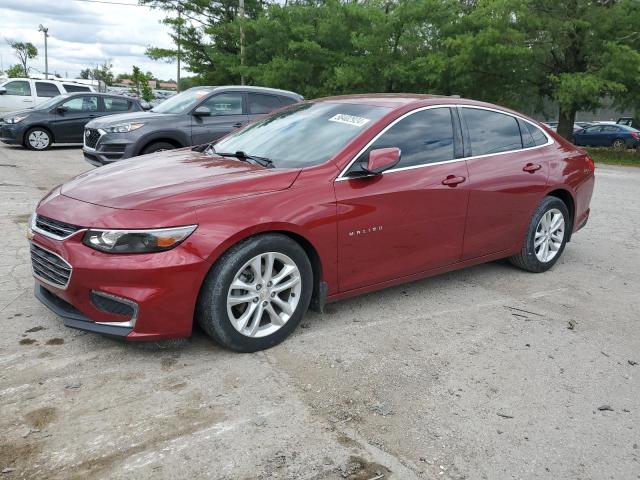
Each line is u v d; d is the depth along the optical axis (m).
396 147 4.07
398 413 2.95
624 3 20.78
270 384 3.17
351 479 2.44
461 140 4.60
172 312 3.18
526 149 5.17
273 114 4.99
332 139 4.07
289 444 2.65
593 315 4.46
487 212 4.71
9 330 3.71
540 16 21.73
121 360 3.37
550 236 5.43
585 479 2.52
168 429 2.72
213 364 3.37
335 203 3.70
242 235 3.30
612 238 7.16
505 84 24.09
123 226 3.11
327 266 3.75
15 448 2.54
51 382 3.10
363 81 24.97
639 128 32.91
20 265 5.02
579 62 22.42
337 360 3.48
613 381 3.40
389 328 4.00
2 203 7.57
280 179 3.60
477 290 4.91
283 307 3.61
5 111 19.80
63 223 3.28
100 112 15.93
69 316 3.32
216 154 4.45
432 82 23.62
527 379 3.37
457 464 2.57
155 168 3.97
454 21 24.12
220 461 2.51
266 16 27.70
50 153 14.55
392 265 4.13
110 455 2.52
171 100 10.23
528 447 2.72
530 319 4.30
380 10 25.47
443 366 3.48
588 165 5.79
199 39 33.38
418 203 4.15
